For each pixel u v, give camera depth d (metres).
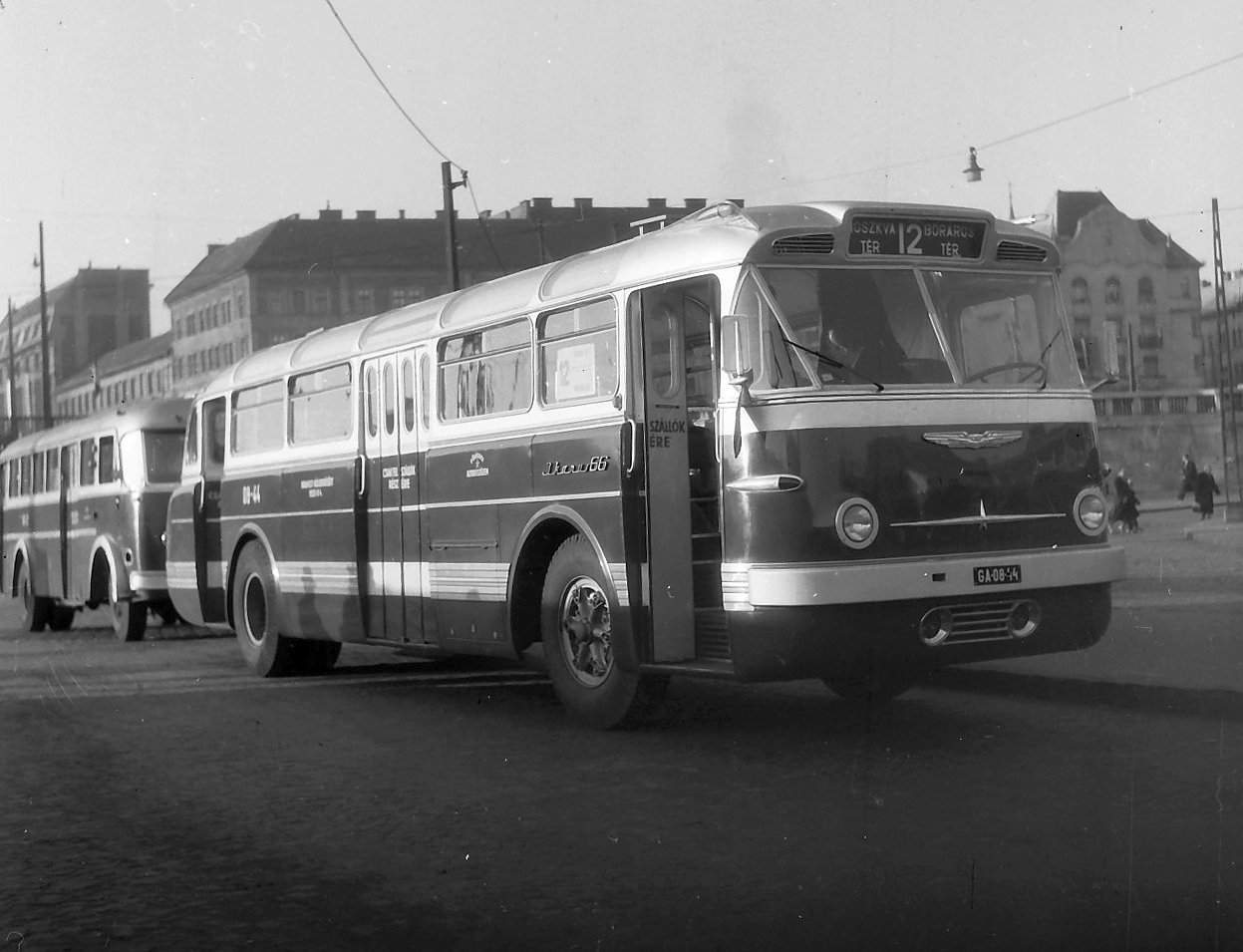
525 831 7.28
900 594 8.85
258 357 15.73
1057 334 9.79
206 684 14.56
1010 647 9.20
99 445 21.48
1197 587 19.64
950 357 9.35
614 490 9.90
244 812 8.08
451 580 11.89
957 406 9.21
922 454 9.07
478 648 11.56
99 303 123.31
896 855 6.45
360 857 6.91
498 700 12.50
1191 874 5.97
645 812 7.58
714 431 9.72
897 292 9.37
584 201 90.00
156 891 6.45
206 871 6.77
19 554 25.38
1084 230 85.88
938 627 8.98
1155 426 58.56
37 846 7.43
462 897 6.12
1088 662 12.30
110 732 11.44
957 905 5.66
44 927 5.93
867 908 5.67
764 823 7.19
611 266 10.13
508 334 11.18
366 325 13.46
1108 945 5.14
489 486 11.34
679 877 6.26
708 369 9.84
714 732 10.08
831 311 9.20
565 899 6.01
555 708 11.86
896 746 9.16
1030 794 7.55
